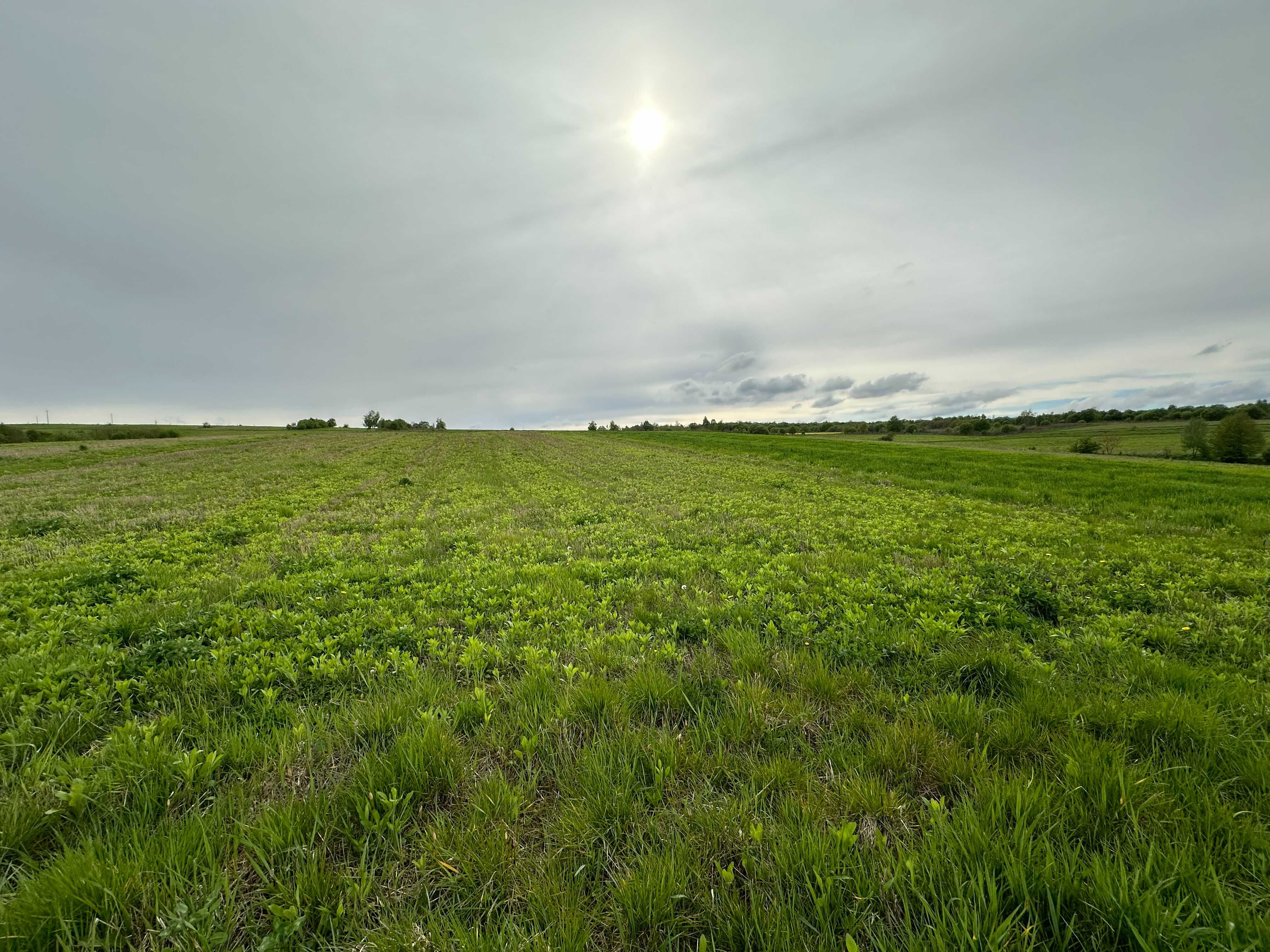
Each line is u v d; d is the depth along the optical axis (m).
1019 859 2.38
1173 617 6.13
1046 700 3.95
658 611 6.74
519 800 2.96
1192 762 3.19
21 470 32.19
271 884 2.45
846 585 7.51
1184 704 3.67
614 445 62.31
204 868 2.52
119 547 10.79
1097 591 7.38
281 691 4.46
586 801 2.96
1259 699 3.88
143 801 2.93
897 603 6.89
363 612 6.63
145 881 2.38
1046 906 2.23
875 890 2.33
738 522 13.78
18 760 3.44
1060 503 18.41
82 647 5.19
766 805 2.97
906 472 29.91
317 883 2.41
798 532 12.16
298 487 23.22
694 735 3.66
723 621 6.20
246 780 3.28
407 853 2.69
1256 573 8.31
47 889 2.29
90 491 22.00
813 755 3.45
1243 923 2.10
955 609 6.34
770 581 7.97
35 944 2.10
